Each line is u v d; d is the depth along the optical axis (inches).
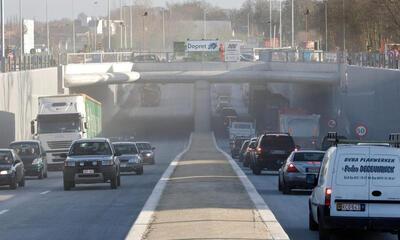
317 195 1337.4
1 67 4680.1
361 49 6884.8
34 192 2496.3
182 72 6717.5
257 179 3038.9
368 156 1256.2
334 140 1330.0
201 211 1555.1
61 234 1430.9
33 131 4030.5
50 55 6215.6
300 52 6476.4
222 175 2711.6
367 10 6205.7
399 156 1251.2
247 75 6648.6
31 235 1422.2
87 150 2593.5
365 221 1246.9
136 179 3080.7
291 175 2303.2
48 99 4057.6
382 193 1248.2
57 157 3991.1
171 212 1545.3
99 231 1465.3
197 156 4473.4
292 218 1681.8
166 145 6368.1
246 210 1578.5
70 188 2546.8
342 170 1258.0
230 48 6697.8
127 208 1907.0
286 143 3277.6
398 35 5797.2
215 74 6692.9
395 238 1411.2
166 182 2397.9
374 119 4793.3
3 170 2605.8
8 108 4549.7
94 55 6565.0
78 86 6456.7
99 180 2524.6
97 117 4800.7
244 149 4330.7
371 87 4886.8
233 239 1175.6
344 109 5915.4
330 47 7244.1
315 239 1342.3
